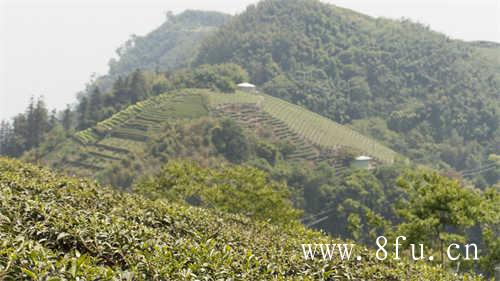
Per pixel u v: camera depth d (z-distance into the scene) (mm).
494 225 21031
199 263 6742
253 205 27922
